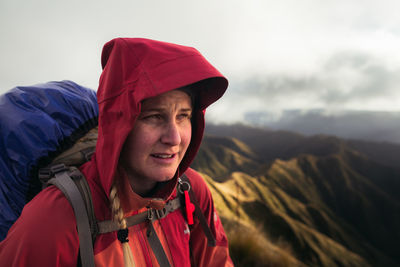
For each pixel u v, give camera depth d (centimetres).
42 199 82
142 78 78
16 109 107
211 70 82
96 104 132
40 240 74
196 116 109
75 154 105
